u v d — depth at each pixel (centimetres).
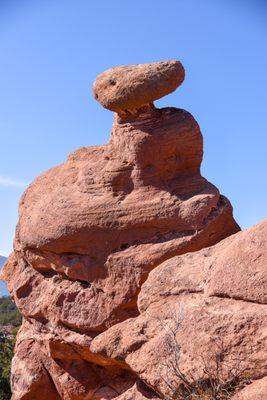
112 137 1205
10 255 1341
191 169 1151
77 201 1165
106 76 1157
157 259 1075
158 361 829
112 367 1134
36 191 1302
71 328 1160
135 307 1101
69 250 1159
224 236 1111
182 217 1091
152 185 1130
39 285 1237
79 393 1170
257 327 763
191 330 811
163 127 1136
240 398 724
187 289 884
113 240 1123
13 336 2042
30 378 1221
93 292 1134
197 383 773
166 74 1117
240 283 808
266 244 817
